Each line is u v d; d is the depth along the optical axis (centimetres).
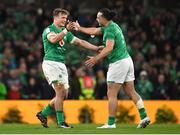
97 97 5281
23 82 5412
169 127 3381
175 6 7069
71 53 5862
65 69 3388
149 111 4600
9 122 4503
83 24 6606
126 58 3300
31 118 4522
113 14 3269
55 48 3359
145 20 6681
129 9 6806
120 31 3300
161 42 6438
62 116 3372
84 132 2944
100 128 3238
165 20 6769
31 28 6525
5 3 6981
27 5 6925
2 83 5306
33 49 6116
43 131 3025
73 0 7006
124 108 4506
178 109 4600
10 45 6191
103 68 5684
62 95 3366
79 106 4588
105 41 3281
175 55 6312
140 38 6419
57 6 6912
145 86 5400
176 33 6625
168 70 5931
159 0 7050
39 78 5344
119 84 3284
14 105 4522
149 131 3019
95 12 6931
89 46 3425
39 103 4538
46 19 6556
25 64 5791
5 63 5838
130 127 3347
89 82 5253
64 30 3297
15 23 6619
